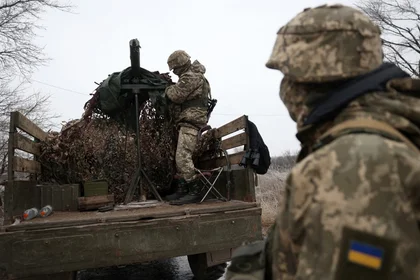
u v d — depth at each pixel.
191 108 4.46
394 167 0.80
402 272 0.75
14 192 3.35
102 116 5.12
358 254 0.75
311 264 0.81
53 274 2.96
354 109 0.94
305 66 0.97
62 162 4.96
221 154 5.10
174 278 4.75
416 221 0.81
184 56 4.45
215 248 3.30
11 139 3.48
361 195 0.78
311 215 0.83
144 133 5.20
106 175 5.11
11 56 11.09
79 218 3.12
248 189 4.04
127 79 4.75
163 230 3.16
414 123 0.95
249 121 4.14
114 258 3.02
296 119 1.09
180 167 4.35
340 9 0.99
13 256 2.83
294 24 1.01
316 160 0.87
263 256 1.19
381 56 1.03
